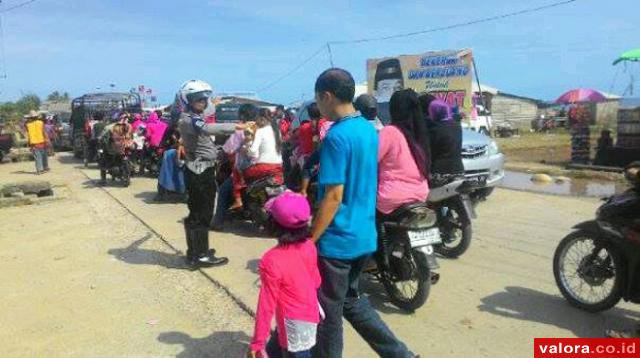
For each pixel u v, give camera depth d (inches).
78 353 181.8
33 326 203.5
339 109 141.6
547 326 197.0
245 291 230.8
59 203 452.4
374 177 145.7
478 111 1018.1
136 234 335.6
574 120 729.6
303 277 134.8
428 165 210.2
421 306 210.4
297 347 134.3
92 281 250.4
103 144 544.4
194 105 257.6
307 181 230.2
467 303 218.2
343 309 149.7
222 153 351.6
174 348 183.3
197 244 262.5
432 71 767.7
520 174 615.2
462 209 266.7
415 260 204.2
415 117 209.3
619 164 636.7
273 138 318.7
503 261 269.6
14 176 661.9
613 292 197.6
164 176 436.8
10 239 335.6
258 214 320.5
